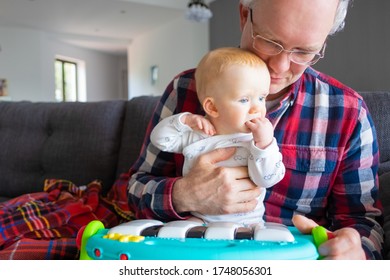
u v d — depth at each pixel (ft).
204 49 18.44
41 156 5.73
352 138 2.93
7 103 6.43
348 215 2.97
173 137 2.75
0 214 3.93
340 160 2.94
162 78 23.06
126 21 21.84
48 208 4.10
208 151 2.73
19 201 4.47
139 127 5.16
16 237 3.53
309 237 2.15
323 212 3.11
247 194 2.61
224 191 2.56
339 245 2.05
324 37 2.43
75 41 26.08
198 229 2.15
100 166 5.35
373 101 4.06
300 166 2.94
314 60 2.60
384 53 10.15
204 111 2.92
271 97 2.98
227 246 1.91
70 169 5.50
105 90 31.60
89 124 5.49
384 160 3.96
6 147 5.95
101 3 18.38
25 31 23.43
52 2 18.22
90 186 4.96
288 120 2.96
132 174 3.48
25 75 23.61
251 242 1.97
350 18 11.09
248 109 2.52
